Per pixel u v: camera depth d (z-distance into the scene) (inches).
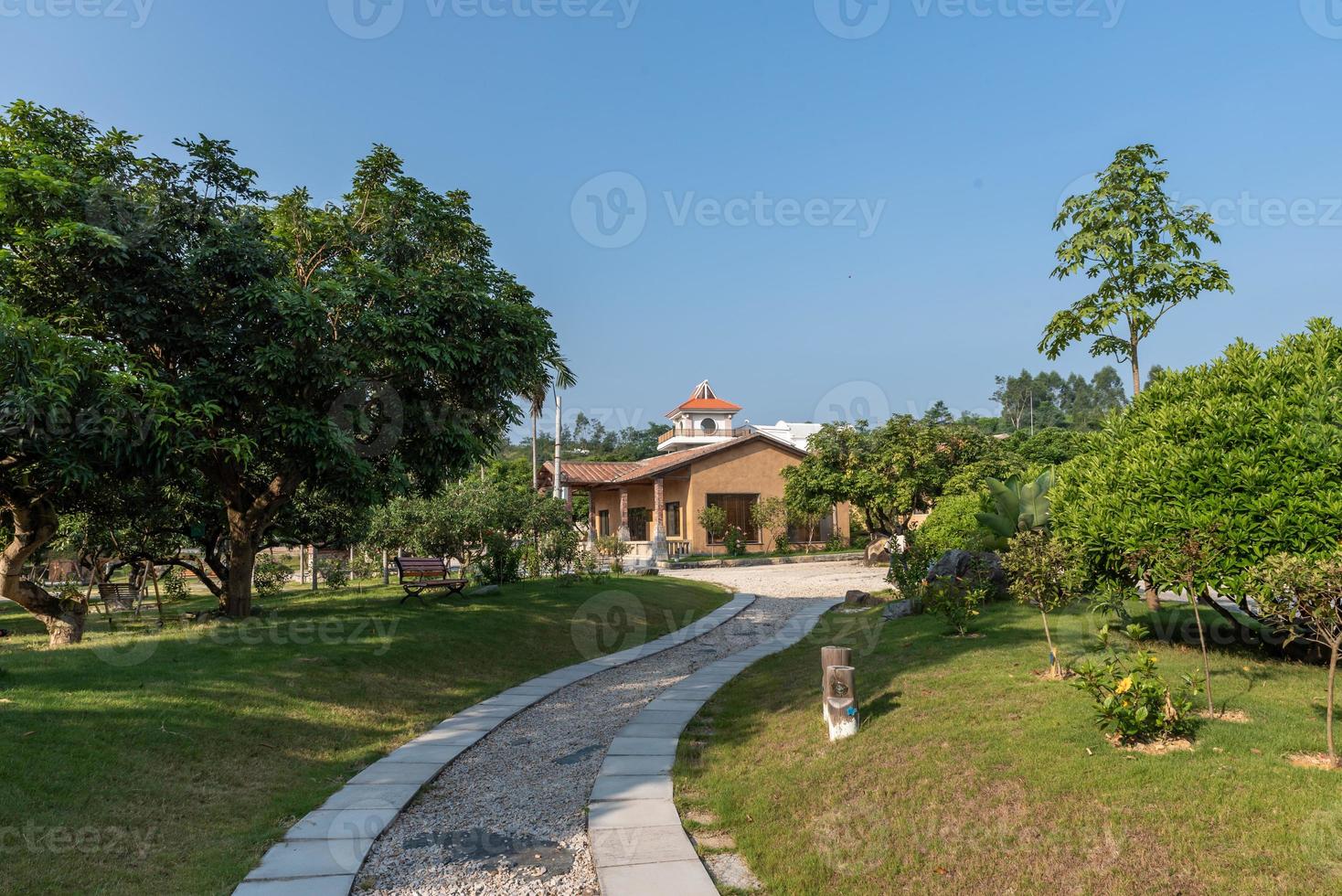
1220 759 206.7
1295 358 306.5
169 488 520.7
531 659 494.3
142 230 395.2
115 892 182.5
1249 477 279.7
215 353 424.5
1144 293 443.5
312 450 430.3
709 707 366.3
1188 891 159.6
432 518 836.0
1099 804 192.1
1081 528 322.7
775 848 206.8
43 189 366.3
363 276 454.6
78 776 231.9
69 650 381.4
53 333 328.5
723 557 1181.1
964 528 685.3
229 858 207.8
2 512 438.0
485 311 474.0
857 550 1257.4
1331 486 267.1
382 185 526.3
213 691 325.1
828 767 248.7
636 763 286.2
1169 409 318.3
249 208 466.3
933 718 271.6
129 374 352.8
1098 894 163.6
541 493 1258.6
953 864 183.9
